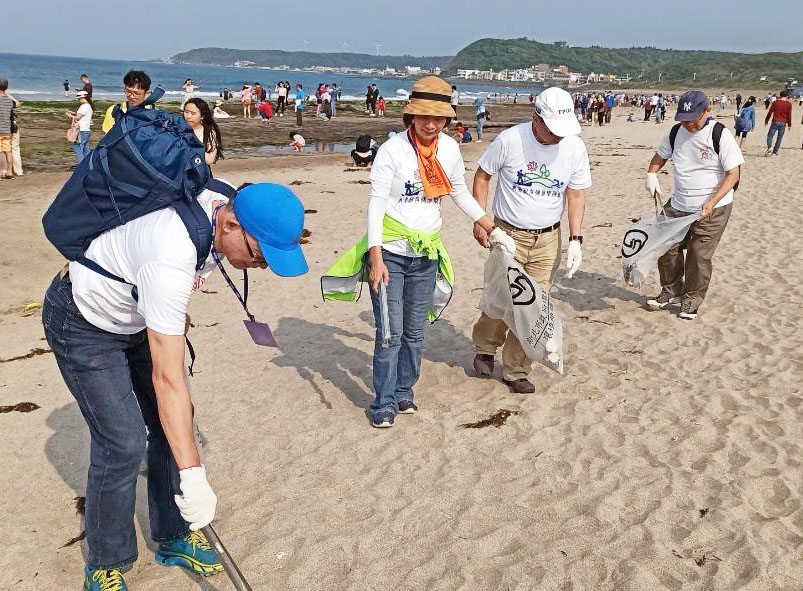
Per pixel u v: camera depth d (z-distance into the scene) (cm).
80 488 363
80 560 312
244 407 453
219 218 236
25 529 329
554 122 420
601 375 495
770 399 445
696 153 584
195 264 223
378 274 390
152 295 216
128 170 221
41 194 1133
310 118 3466
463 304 660
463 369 510
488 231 429
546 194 447
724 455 379
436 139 394
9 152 1339
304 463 385
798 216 1022
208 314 631
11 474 373
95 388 250
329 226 996
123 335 251
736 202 1142
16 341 555
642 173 1570
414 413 441
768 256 813
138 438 260
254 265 243
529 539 316
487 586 288
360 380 495
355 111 4091
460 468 376
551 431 413
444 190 396
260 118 3284
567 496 346
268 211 226
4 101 1311
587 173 454
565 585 286
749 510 329
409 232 396
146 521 340
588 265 808
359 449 399
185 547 300
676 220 591
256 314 634
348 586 291
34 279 710
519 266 432
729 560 295
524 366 473
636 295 692
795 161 1705
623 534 315
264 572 300
